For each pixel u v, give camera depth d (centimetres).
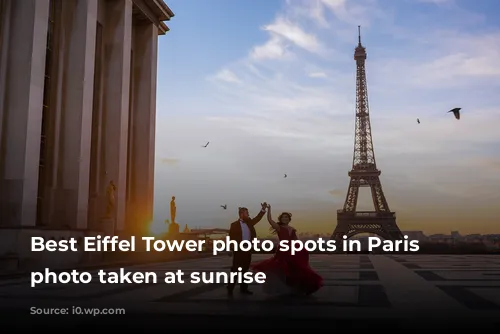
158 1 6391
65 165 4497
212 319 1123
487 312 1226
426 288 1817
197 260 4794
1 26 3831
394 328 1010
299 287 1568
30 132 3750
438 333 961
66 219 4409
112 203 4634
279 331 977
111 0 5572
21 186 3662
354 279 2236
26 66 3788
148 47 6450
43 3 3953
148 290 1786
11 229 3269
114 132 5334
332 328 1009
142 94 6344
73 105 4575
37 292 1744
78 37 4666
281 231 1606
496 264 3531
